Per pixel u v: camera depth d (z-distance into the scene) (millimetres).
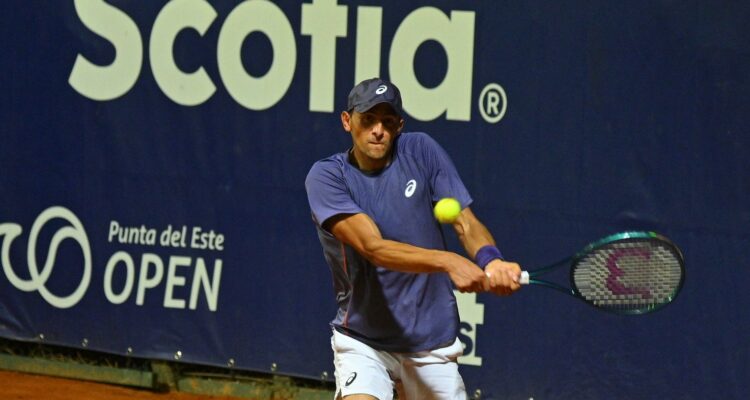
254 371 22938
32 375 24859
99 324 23578
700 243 19609
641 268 13320
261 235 22391
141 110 22922
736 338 19531
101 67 23109
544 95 20281
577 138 20141
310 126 21891
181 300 23000
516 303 20719
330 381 22203
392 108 13211
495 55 20516
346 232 13266
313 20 21625
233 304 22688
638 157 19812
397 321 13961
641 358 20078
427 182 13891
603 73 19891
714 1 19172
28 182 23828
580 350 20422
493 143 20656
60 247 23734
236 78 22250
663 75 19562
